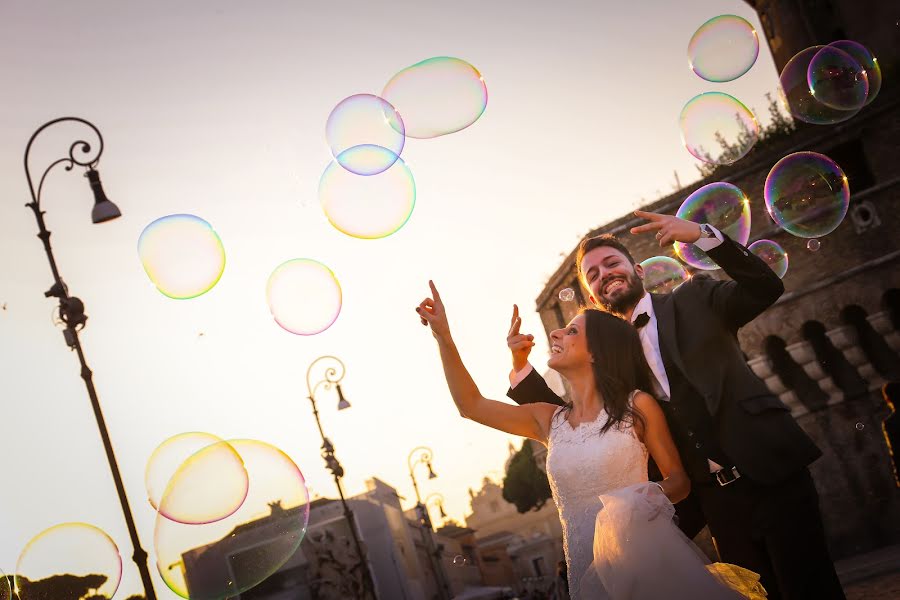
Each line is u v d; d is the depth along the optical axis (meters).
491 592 40.44
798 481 3.61
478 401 3.69
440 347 3.73
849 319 17.17
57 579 7.82
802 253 17.23
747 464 3.61
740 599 2.90
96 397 10.55
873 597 10.71
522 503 46.44
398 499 39.53
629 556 2.96
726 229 8.38
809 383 17.56
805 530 3.58
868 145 16.83
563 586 13.61
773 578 3.67
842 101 10.47
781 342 17.83
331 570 30.62
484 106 6.14
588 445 3.24
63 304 10.52
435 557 38.09
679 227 3.77
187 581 6.52
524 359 4.07
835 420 17.22
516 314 4.09
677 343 3.79
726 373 3.70
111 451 10.52
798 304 17.22
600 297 4.13
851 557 16.88
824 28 20.64
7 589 7.96
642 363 3.47
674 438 3.82
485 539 78.00
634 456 3.22
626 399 3.30
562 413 3.47
